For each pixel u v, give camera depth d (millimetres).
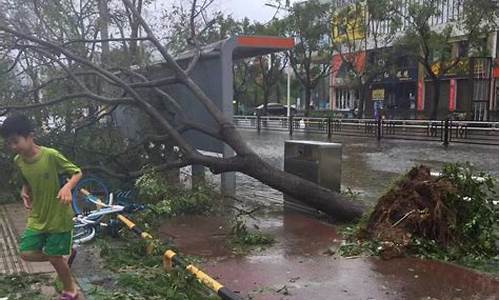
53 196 4363
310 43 33125
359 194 9625
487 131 21703
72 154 9719
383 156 16844
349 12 32625
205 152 10008
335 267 5438
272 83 39875
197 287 4789
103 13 10438
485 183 6117
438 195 5980
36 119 9836
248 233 6727
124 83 8273
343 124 27953
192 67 8797
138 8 10258
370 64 33375
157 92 9445
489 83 30969
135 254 5930
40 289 4906
